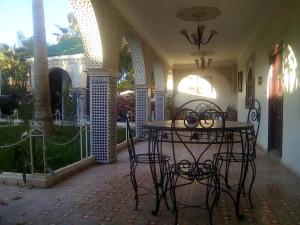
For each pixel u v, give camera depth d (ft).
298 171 15.05
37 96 26.18
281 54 19.19
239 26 25.32
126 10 21.16
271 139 21.68
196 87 46.80
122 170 16.72
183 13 21.22
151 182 14.21
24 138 14.11
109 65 19.15
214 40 30.58
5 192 12.63
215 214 10.37
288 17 16.93
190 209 10.82
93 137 18.66
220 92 45.88
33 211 10.59
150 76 31.09
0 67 64.03
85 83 47.37
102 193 12.55
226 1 19.58
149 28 25.93
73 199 11.80
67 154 19.22
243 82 36.29
